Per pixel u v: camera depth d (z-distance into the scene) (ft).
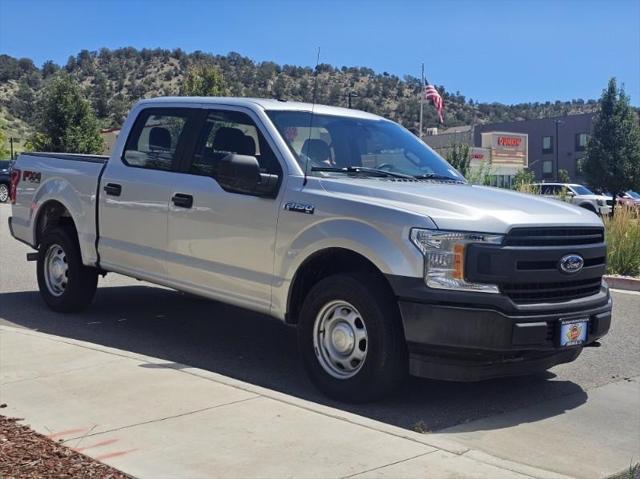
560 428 17.79
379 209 17.98
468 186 20.98
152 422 15.88
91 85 297.12
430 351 17.20
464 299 16.83
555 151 257.96
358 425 15.84
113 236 25.22
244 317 28.96
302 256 19.29
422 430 17.06
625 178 146.41
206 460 13.92
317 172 20.31
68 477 13.05
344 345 18.63
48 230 28.37
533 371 18.54
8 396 17.58
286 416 16.31
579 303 18.33
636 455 16.28
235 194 21.09
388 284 17.97
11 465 13.51
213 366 22.21
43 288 28.58
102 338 25.11
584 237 18.85
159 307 30.27
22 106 337.93
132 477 13.14
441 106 140.36
